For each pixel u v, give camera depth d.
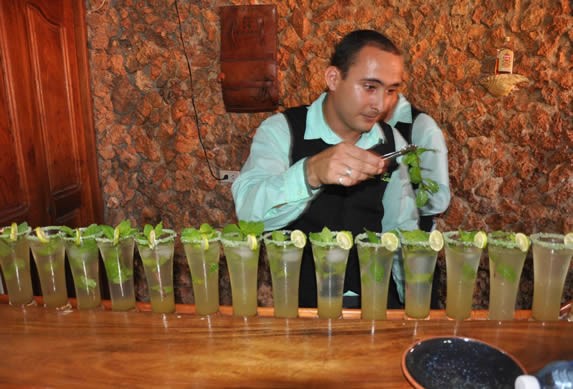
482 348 0.96
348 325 1.11
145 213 3.43
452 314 1.21
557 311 1.17
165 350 1.02
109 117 3.33
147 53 3.20
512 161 2.92
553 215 2.90
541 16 2.72
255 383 0.91
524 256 1.16
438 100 2.94
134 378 0.93
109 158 3.37
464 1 2.81
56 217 2.93
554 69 2.77
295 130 1.80
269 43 3.01
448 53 2.87
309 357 0.99
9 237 1.30
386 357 0.99
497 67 2.78
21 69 2.60
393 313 1.29
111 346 1.05
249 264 1.19
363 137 1.84
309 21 2.98
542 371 0.84
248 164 1.77
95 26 3.19
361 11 2.92
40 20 2.75
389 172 1.84
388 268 1.19
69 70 3.05
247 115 3.18
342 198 1.79
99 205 3.37
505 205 2.97
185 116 3.25
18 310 1.22
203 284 1.22
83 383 0.93
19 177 2.60
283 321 1.13
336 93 1.65
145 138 3.33
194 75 3.19
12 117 2.54
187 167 3.31
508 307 1.18
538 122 2.83
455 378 0.89
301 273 1.81
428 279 1.19
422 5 2.85
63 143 3.00
